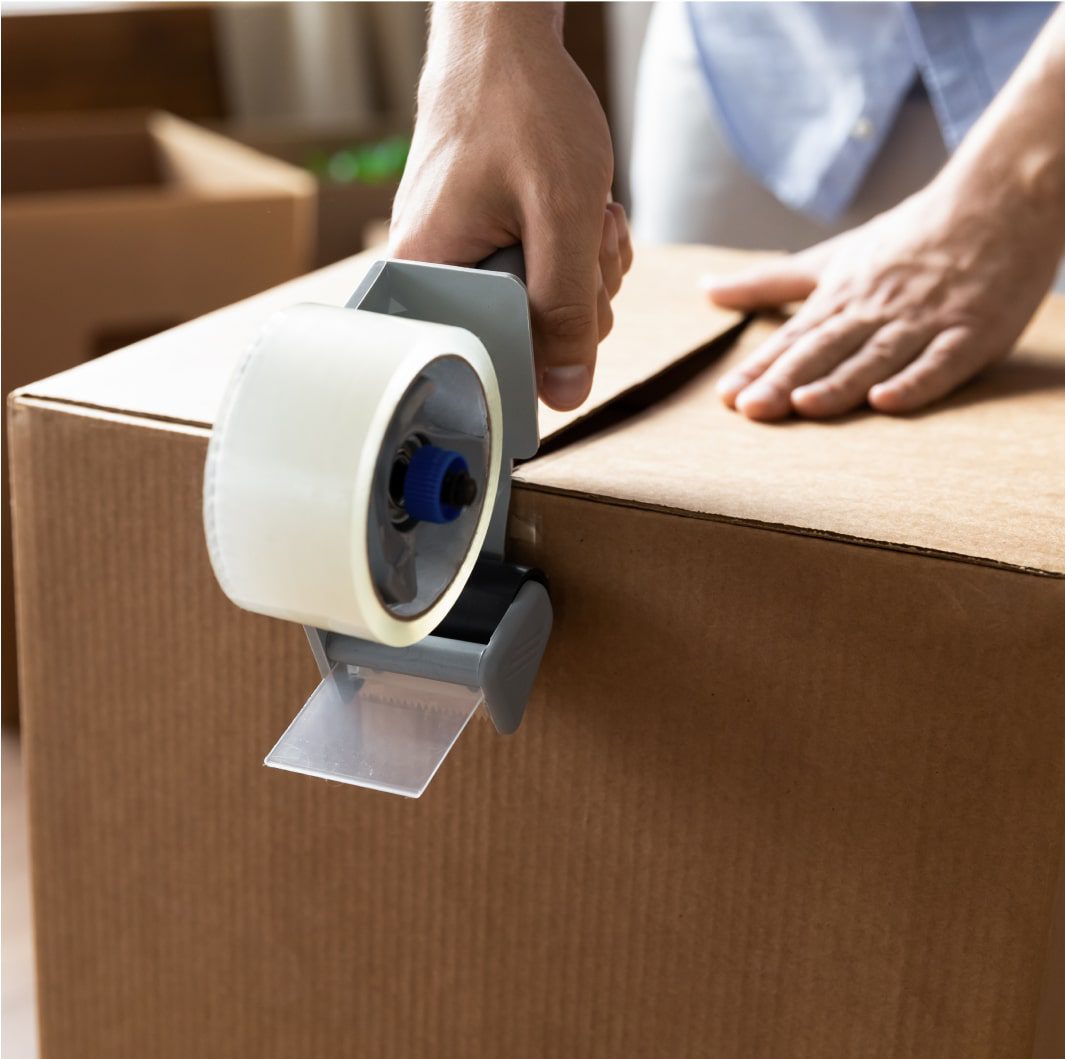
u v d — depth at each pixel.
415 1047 0.55
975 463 0.53
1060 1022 0.49
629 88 1.79
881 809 0.45
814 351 0.62
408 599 0.40
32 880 0.59
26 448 0.53
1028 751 0.43
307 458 0.37
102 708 0.56
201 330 0.63
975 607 0.42
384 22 2.17
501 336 0.45
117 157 1.63
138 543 0.53
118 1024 0.60
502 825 0.51
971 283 0.64
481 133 0.48
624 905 0.50
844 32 0.95
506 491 0.47
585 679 0.48
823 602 0.44
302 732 0.44
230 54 2.17
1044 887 0.44
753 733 0.46
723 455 0.53
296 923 0.55
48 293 1.06
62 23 2.11
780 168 1.02
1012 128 0.66
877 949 0.47
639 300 0.76
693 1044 0.50
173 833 0.56
